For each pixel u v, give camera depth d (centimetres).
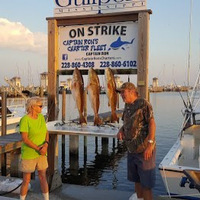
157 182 912
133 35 466
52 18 506
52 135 491
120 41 473
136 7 453
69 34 507
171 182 449
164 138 1734
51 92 512
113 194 478
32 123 405
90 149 1549
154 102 6097
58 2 503
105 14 472
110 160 1341
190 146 621
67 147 1577
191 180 375
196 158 629
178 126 2283
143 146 352
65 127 477
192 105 772
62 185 519
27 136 403
